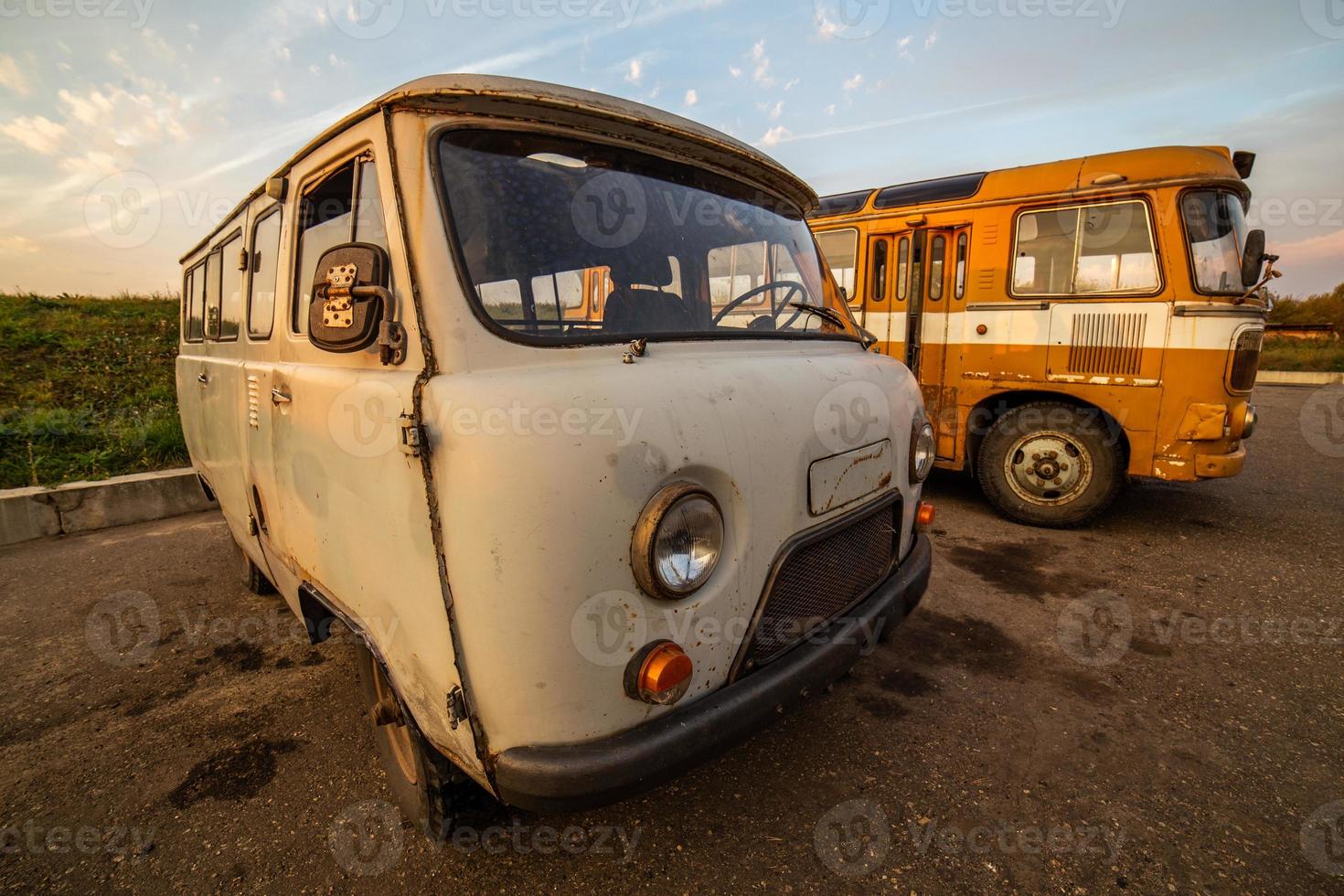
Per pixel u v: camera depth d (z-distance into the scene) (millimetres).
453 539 1501
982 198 5785
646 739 1612
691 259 2314
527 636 1499
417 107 1755
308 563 2355
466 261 1701
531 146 1925
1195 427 4922
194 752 2730
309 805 2410
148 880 2094
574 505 1485
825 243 6898
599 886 2029
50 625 3916
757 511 1853
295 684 3248
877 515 2459
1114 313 5160
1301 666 3254
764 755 2639
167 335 10969
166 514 6176
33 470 6172
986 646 3496
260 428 2707
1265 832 2223
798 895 1999
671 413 1656
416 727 1896
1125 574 4461
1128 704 2963
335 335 1751
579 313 1954
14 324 10422
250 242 2992
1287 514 5777
